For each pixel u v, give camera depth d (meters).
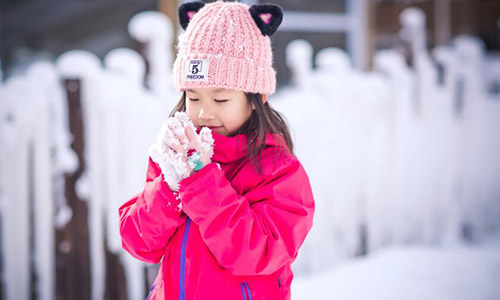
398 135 5.91
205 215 1.95
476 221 6.51
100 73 4.30
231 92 2.13
